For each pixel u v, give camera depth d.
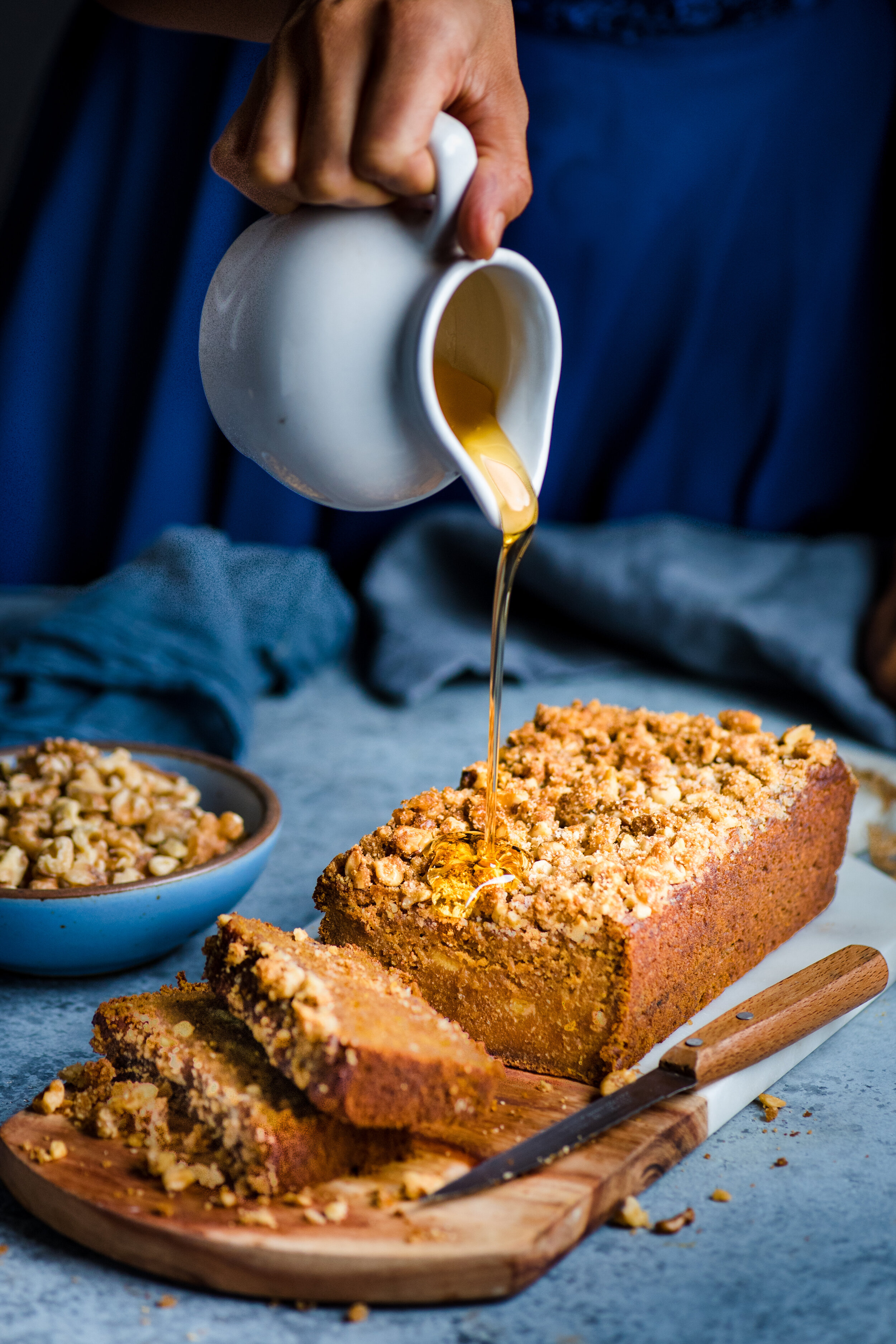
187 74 1.52
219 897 0.93
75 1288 0.77
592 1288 0.77
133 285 1.59
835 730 1.30
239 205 1.55
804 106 1.56
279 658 1.39
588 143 1.56
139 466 1.59
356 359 0.79
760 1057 0.85
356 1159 0.80
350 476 0.82
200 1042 0.82
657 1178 0.81
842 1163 0.83
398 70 0.77
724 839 0.90
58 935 0.90
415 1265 0.75
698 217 1.60
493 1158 0.79
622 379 1.67
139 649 1.25
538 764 0.95
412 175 0.77
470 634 1.49
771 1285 0.77
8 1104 0.85
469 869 0.87
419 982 0.88
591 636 1.57
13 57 2.00
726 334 1.65
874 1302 0.76
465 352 0.86
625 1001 0.84
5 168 2.05
